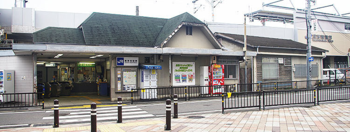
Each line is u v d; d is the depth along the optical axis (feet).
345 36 123.95
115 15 69.21
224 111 40.60
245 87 72.13
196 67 65.98
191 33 64.90
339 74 104.94
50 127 31.19
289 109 41.73
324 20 126.41
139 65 58.90
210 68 65.77
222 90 62.95
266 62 84.12
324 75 103.19
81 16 90.07
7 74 48.96
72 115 39.81
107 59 68.54
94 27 60.18
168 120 28.17
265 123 31.04
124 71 57.36
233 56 71.97
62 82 69.67
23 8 82.23
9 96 49.21
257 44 81.97
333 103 48.19
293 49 90.68
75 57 65.67
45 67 76.59
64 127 30.68
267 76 83.92
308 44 79.77
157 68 57.72
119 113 33.17
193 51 60.39
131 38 61.05
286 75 89.61
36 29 84.53
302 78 93.81
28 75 50.29
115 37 59.21
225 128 28.71
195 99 58.08
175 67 62.75
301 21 121.08
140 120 35.42
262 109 42.16
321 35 116.78
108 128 29.35
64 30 58.70
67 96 66.80
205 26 63.77
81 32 60.54
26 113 41.55
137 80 58.59
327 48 118.32
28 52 48.34
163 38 60.70
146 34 65.05
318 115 35.88
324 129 27.43
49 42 51.52
